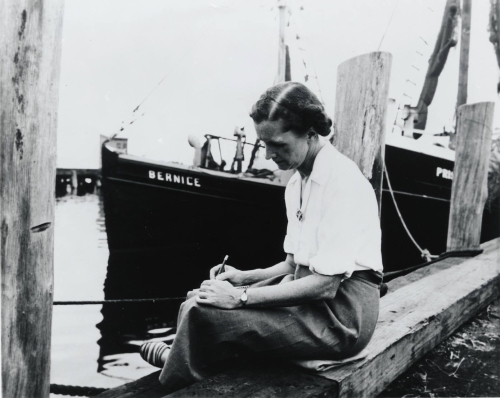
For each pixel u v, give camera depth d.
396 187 7.63
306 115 1.35
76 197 24.69
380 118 2.44
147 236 7.90
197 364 1.47
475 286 2.60
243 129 7.74
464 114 3.97
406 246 8.02
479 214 3.85
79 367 4.24
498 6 6.48
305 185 1.53
